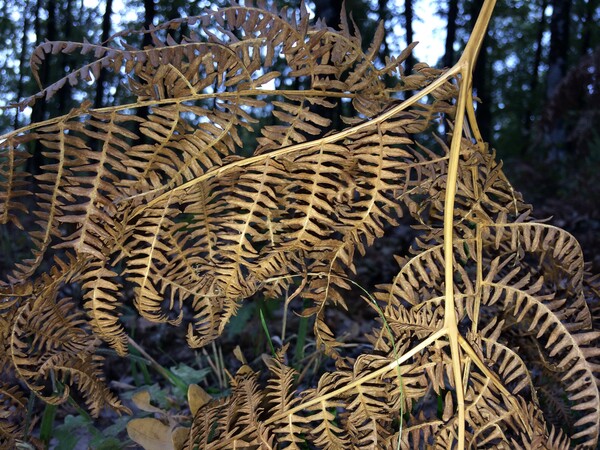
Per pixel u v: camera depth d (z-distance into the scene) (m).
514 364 0.45
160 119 0.41
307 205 0.43
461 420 0.45
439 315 0.47
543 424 0.45
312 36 0.42
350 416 0.46
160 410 0.68
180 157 0.42
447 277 0.45
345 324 1.62
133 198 0.41
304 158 0.43
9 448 0.50
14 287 0.39
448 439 0.46
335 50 0.45
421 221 0.47
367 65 0.45
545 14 9.56
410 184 0.44
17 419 0.64
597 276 0.50
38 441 0.56
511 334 0.62
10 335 0.43
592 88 1.45
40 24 11.84
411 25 9.36
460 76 0.44
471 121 0.46
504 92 10.56
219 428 0.48
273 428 0.47
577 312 0.49
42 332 0.45
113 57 0.39
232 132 0.42
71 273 0.41
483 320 0.61
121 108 0.40
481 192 0.45
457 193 0.48
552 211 3.15
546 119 1.69
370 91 0.46
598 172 3.12
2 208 0.38
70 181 0.39
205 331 0.46
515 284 0.45
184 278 0.45
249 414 0.47
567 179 3.48
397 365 0.45
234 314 0.47
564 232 0.44
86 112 0.39
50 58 9.51
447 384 0.74
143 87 0.40
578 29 7.48
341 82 0.45
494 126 10.59
